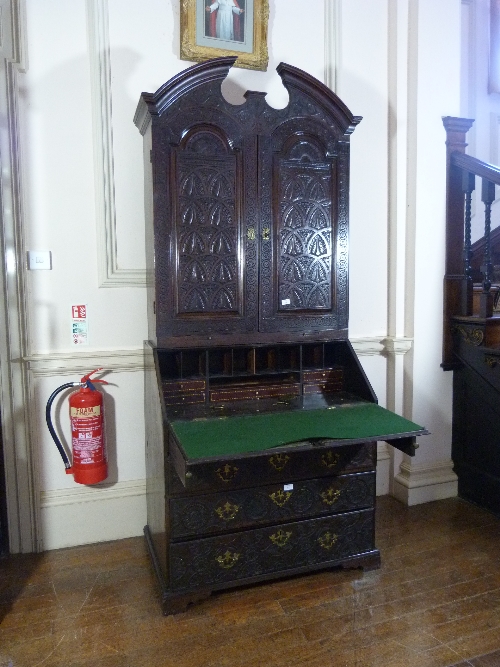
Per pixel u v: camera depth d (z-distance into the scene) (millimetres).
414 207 2717
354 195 2738
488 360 2602
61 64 2250
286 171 2166
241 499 1966
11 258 2227
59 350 2344
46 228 2285
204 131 2049
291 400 2279
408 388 2797
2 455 2307
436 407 2842
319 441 1817
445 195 2773
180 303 2066
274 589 2051
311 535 2078
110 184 2334
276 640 1758
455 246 2799
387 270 2838
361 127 2721
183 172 2033
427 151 2709
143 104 2002
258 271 2158
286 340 2223
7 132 2174
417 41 2643
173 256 2043
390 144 2768
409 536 2447
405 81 2711
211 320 2109
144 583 2100
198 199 2061
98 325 2389
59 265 2314
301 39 2592
